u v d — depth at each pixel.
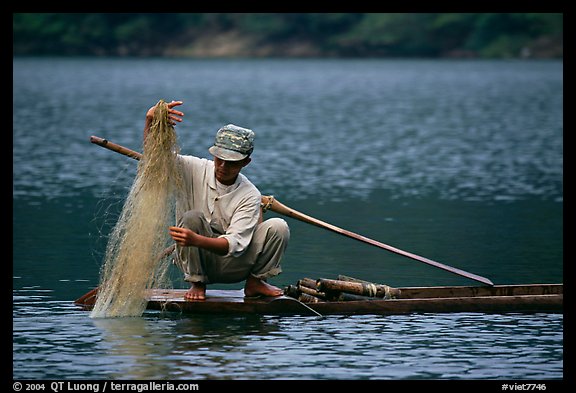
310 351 15.30
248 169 41.53
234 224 17.56
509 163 45.03
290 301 17.52
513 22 175.88
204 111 79.56
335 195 33.84
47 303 18.28
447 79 129.75
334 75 138.62
